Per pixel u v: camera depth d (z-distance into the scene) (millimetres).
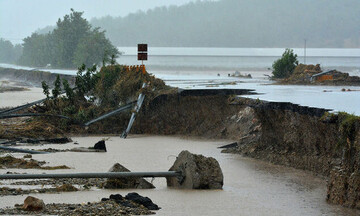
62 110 40344
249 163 26719
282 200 19469
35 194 19906
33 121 38500
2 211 16844
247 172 24562
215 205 18688
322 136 24188
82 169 25281
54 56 155875
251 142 30062
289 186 21750
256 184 22125
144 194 20312
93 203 17938
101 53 130875
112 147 32219
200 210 17984
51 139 34469
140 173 21281
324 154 24031
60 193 20188
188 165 21562
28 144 33531
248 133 31281
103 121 38656
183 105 37969
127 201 18172
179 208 18172
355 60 162125
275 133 28234
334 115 21312
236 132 34750
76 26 150375
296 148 26281
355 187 18297
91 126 38469
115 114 38906
